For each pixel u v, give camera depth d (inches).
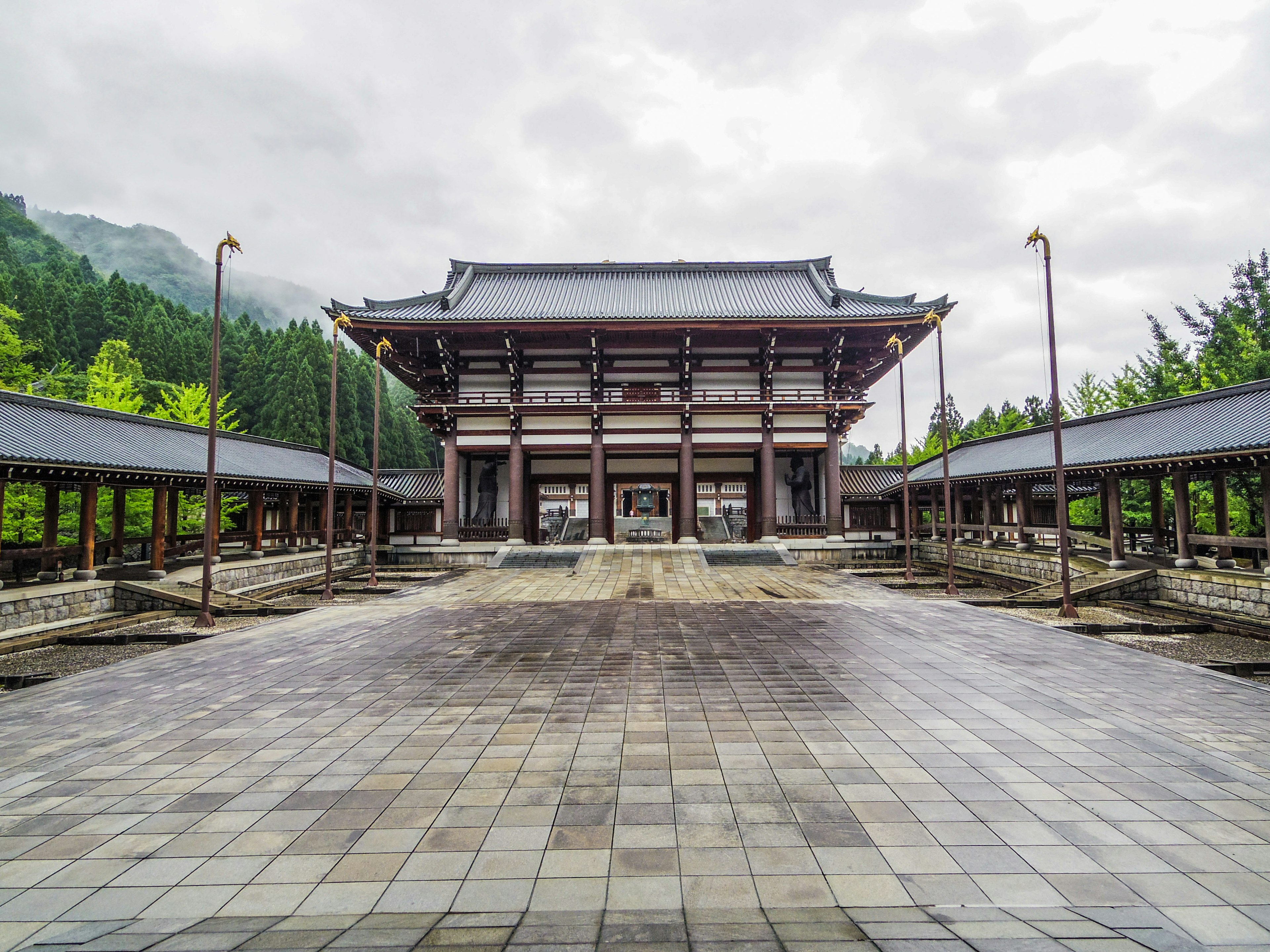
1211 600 674.8
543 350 1365.7
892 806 229.9
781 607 713.6
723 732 310.0
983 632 563.2
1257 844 204.1
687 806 230.4
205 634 606.5
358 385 2628.0
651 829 213.9
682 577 969.5
